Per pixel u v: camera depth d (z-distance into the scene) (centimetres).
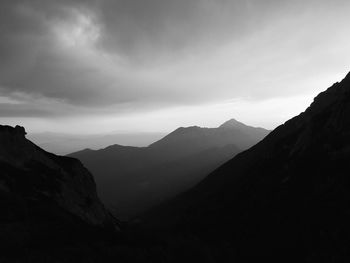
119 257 4147
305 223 6719
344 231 5744
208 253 5219
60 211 6269
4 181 6569
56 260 3578
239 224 8481
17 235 4228
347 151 8488
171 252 4781
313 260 5491
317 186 7900
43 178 7900
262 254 6366
